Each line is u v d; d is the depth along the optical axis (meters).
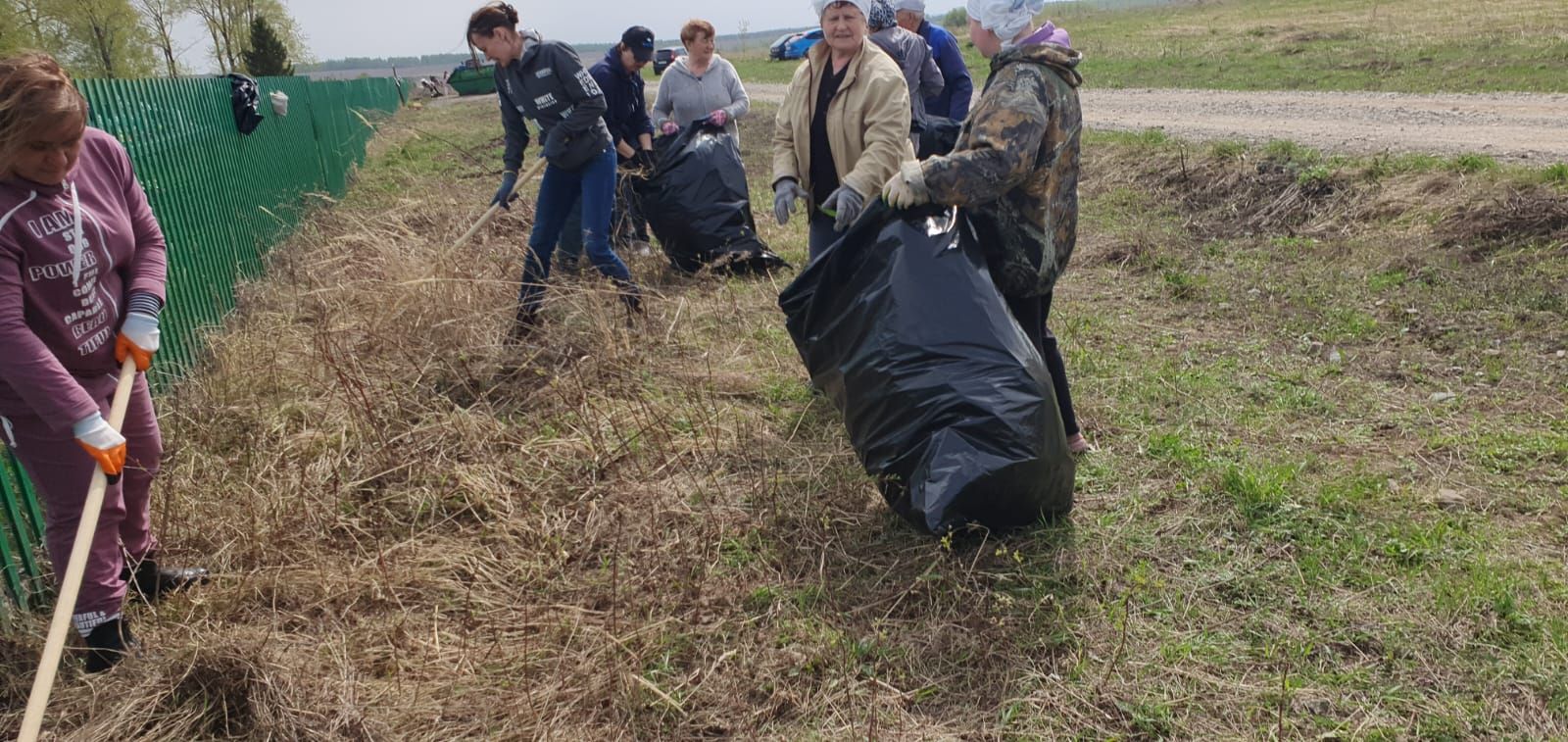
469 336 4.68
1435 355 4.45
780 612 2.84
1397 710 2.35
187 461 3.70
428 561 3.14
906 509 3.00
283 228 7.48
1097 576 2.91
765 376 4.51
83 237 2.33
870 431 3.10
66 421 2.23
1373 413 3.90
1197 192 7.58
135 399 2.68
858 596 2.89
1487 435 3.63
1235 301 5.31
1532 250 5.46
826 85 3.84
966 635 2.69
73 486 2.48
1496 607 2.63
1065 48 2.97
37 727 1.95
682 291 6.11
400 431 3.97
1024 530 3.10
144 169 4.87
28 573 2.92
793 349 4.82
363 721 2.37
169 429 3.93
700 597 2.91
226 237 6.07
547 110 4.90
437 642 2.73
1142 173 8.25
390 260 5.62
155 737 2.37
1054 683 2.51
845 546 3.14
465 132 17.38
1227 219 7.11
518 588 3.03
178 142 5.49
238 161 6.72
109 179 2.48
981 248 3.18
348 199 10.60
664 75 6.90
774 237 7.29
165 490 3.30
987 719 2.42
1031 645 2.64
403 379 4.33
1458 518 3.10
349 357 4.32
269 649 2.64
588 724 2.44
